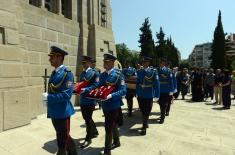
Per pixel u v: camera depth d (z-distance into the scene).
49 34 9.50
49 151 5.44
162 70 8.27
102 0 13.27
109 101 5.14
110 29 13.75
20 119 7.09
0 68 6.59
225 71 11.58
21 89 7.13
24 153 5.32
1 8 6.77
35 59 8.77
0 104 6.55
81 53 11.41
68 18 11.06
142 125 7.28
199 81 14.02
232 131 7.26
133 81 8.84
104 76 5.41
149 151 5.54
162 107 8.14
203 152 5.54
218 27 53.97
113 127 5.29
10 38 6.94
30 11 8.59
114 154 5.32
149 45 49.69
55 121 4.24
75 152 4.56
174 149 5.70
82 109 5.79
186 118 8.97
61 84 4.13
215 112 10.40
